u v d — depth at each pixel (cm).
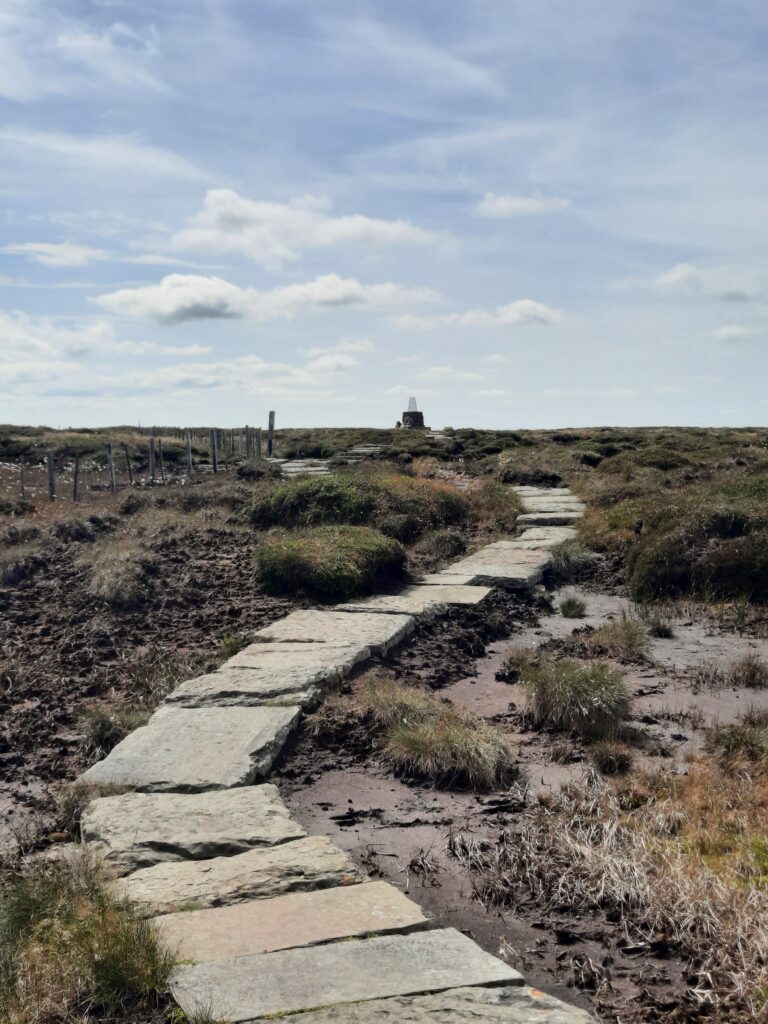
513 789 601
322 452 3306
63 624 1080
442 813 577
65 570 1293
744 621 1070
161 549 1395
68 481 2823
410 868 500
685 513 1338
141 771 611
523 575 1255
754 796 567
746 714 750
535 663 904
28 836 561
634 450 2736
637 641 965
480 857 504
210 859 492
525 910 457
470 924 445
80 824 554
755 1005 364
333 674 804
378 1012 339
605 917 446
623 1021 367
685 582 1214
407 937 401
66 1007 354
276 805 562
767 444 2731
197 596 1167
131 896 443
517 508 1802
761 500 1369
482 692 838
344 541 1263
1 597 1197
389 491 1673
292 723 702
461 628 1053
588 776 604
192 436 4472
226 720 704
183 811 549
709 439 3020
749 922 410
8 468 3150
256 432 3775
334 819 570
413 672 880
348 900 438
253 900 442
